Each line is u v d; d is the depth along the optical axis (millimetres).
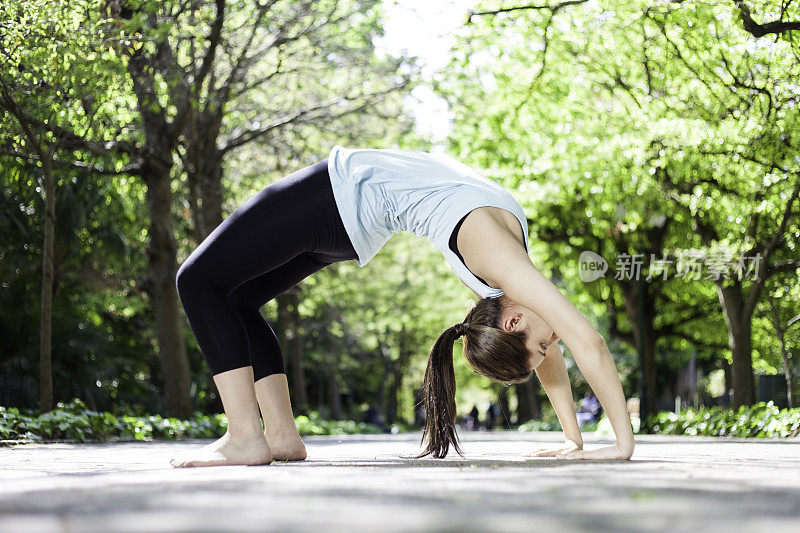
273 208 2967
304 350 29344
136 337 18609
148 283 12305
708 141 9680
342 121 15188
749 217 11227
